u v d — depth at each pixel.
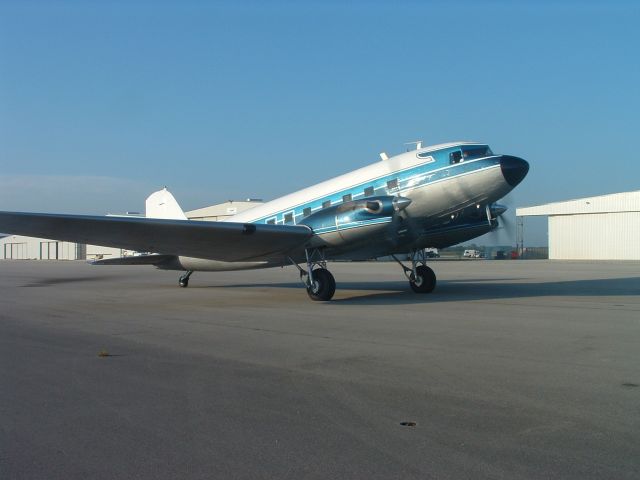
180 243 15.38
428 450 4.32
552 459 4.11
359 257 17.11
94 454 4.36
